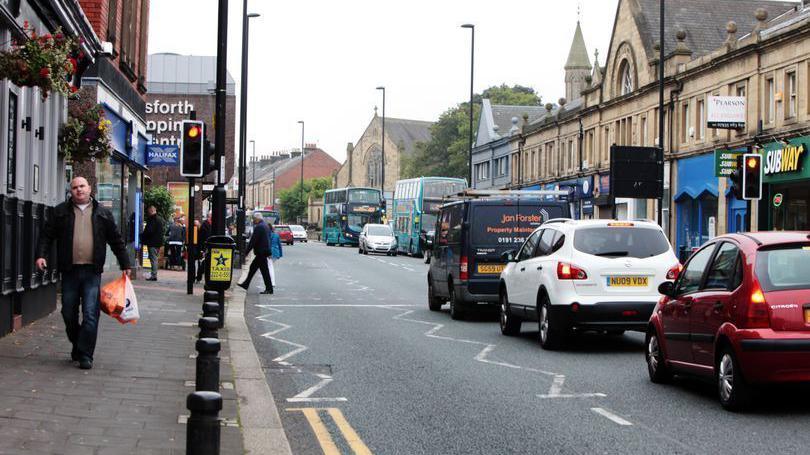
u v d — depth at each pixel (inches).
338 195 3144.7
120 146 1032.8
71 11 612.4
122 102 1043.3
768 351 340.5
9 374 377.7
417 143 3986.2
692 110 1620.3
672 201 1688.0
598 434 320.2
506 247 722.8
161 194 1409.9
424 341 601.9
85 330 401.7
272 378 446.6
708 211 1567.4
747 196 799.1
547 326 553.6
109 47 886.4
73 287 404.5
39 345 462.0
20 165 528.4
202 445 193.9
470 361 506.9
